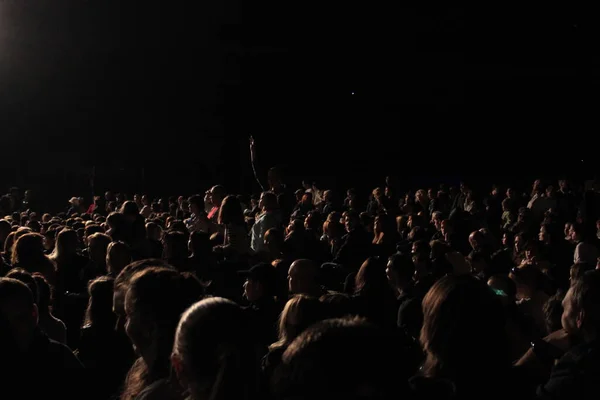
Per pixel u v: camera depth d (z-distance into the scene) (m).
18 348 3.43
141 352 2.86
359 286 5.36
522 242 9.29
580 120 28.56
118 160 29.98
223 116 30.33
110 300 4.47
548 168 28.80
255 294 5.08
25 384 3.41
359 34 29.75
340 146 30.23
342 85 30.11
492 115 29.50
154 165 30.05
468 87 29.55
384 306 5.27
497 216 15.54
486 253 8.19
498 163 29.41
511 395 2.65
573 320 3.50
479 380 2.63
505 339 2.74
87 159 29.80
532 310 5.86
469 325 2.67
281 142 30.33
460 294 2.73
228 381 2.11
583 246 8.16
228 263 6.81
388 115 30.14
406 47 29.62
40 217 15.95
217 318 2.17
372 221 11.53
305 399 1.77
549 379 3.27
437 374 2.69
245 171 29.86
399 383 1.82
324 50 29.95
